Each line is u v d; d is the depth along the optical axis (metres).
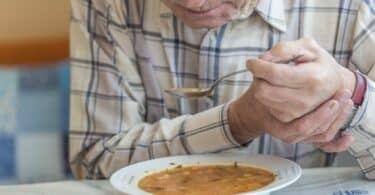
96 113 1.21
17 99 1.95
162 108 1.25
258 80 0.91
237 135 1.08
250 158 1.04
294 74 0.89
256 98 0.96
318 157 1.23
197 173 0.99
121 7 1.23
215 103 1.20
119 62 1.22
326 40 1.19
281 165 0.99
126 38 1.23
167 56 1.22
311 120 0.94
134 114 1.21
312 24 1.19
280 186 0.89
